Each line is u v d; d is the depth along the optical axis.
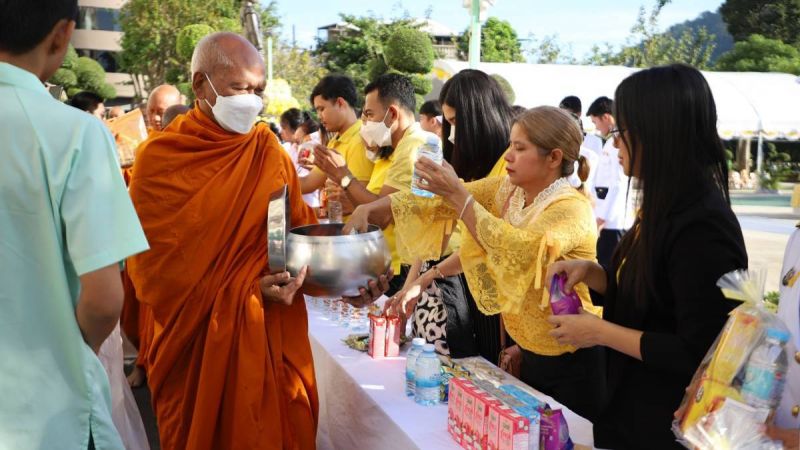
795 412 1.36
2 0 1.29
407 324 2.97
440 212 2.33
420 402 2.13
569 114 2.03
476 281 2.08
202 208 2.16
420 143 2.90
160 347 2.22
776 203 16.84
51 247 1.33
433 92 15.47
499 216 2.30
